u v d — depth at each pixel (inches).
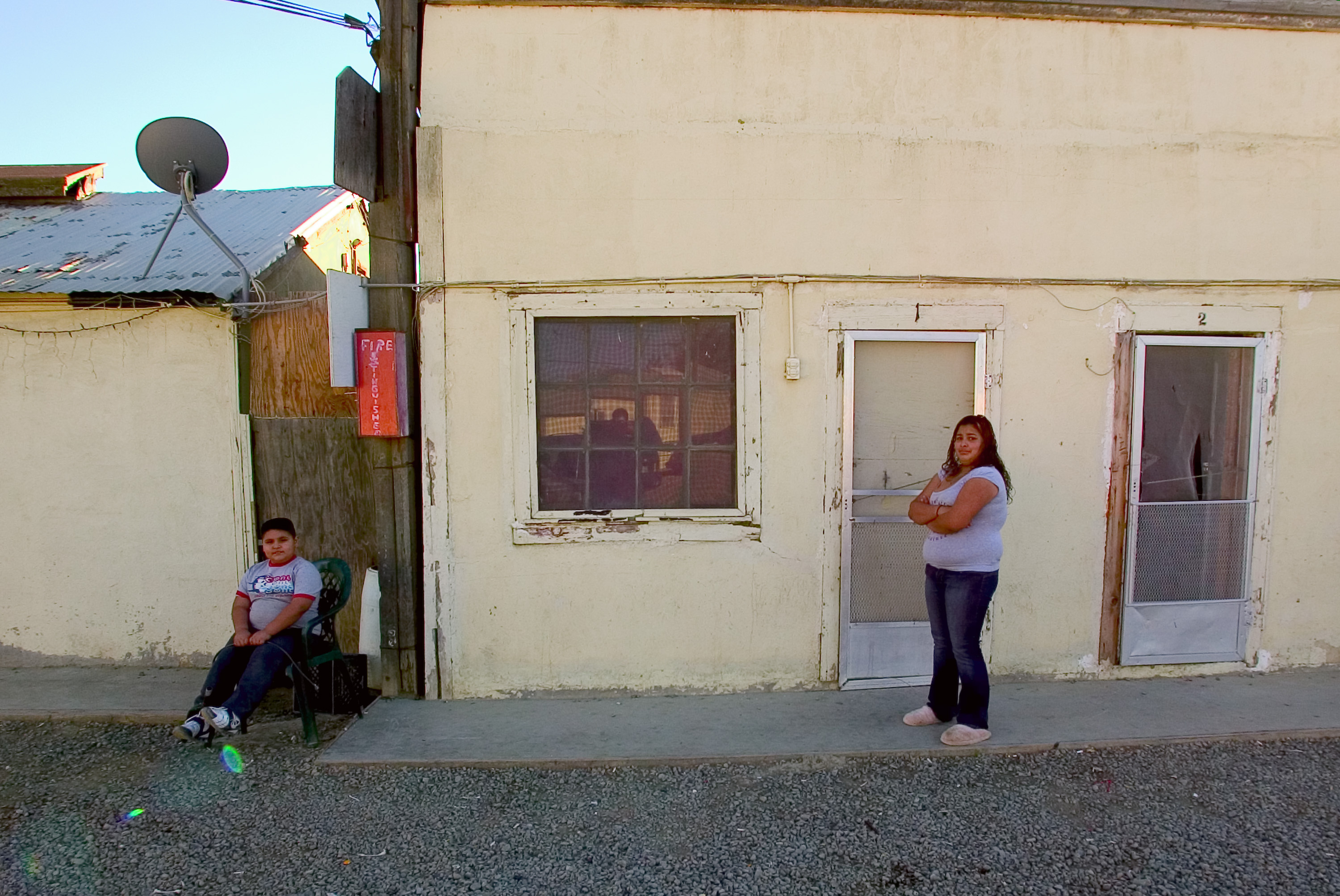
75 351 184.9
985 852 117.4
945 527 141.7
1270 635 181.8
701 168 167.2
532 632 171.8
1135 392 173.2
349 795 134.0
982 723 146.3
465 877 112.8
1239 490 179.3
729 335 171.2
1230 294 174.7
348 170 154.7
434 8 163.3
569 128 165.9
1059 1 165.6
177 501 187.0
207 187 184.2
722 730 155.2
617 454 172.4
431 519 169.6
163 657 189.6
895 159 168.6
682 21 165.2
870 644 175.0
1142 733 151.5
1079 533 176.2
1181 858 115.6
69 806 130.6
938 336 170.9
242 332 183.6
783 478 171.0
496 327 167.2
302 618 157.2
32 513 187.9
